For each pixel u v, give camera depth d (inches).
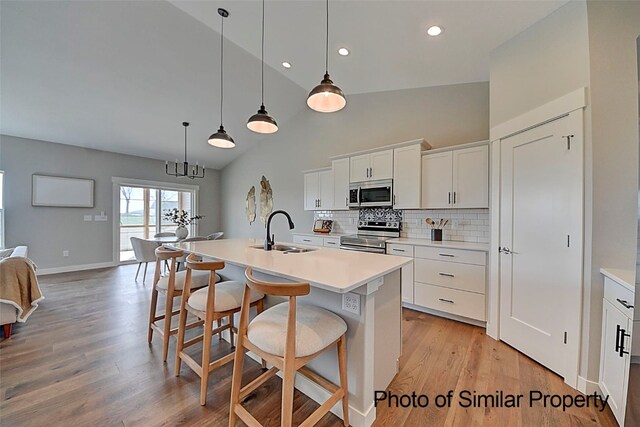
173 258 81.7
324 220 185.5
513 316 89.2
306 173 188.4
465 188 119.4
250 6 95.7
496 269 95.3
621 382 55.1
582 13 68.7
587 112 66.9
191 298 71.2
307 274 56.2
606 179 64.9
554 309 75.1
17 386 68.0
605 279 63.4
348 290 47.6
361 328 56.3
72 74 134.4
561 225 73.0
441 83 136.2
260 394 66.4
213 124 198.7
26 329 101.3
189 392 66.5
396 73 129.6
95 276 182.2
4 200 171.5
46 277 178.7
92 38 118.0
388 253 131.8
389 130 159.6
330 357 62.1
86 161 203.3
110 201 214.2
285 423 45.4
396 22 90.5
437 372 76.2
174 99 165.6
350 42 106.6
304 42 112.0
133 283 165.6
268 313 58.2
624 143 63.6
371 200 149.3
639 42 44.8
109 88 147.6
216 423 57.1
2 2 99.5
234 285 76.6
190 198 265.4
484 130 128.9
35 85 136.9
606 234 64.8
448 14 83.4
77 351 85.4
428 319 115.0
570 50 71.6
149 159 234.8
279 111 202.5
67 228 195.0
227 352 85.5
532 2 74.2
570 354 70.0
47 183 185.8
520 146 86.2
